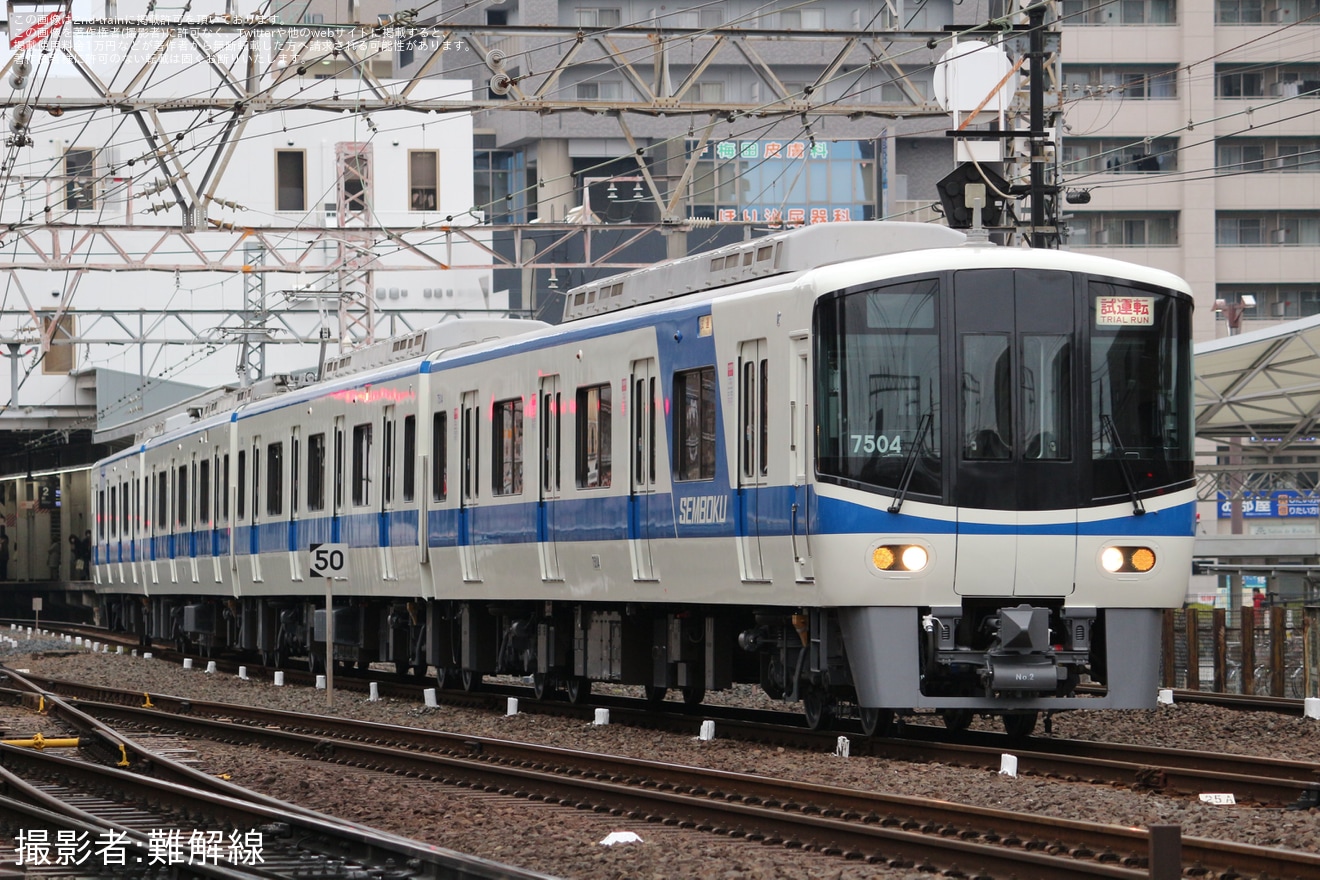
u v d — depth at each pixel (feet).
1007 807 94.38
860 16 531.91
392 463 192.54
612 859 82.07
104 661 285.64
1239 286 550.36
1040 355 120.78
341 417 207.82
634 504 143.23
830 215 515.09
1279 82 548.72
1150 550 121.70
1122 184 549.54
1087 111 546.67
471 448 174.19
